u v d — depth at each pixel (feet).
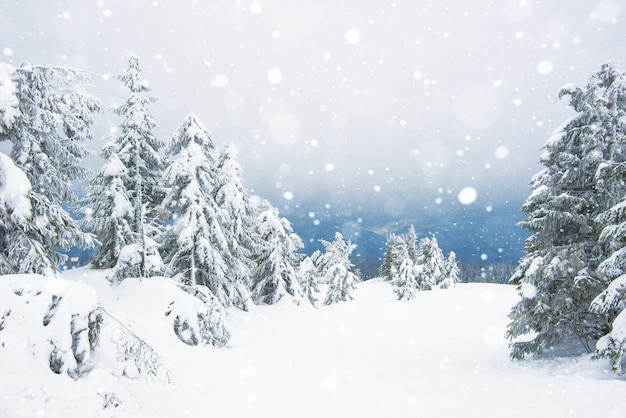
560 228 43.52
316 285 135.44
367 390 30.99
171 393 28.68
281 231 93.40
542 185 44.70
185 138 62.13
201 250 58.03
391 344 59.82
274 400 28.37
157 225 63.05
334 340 62.49
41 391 20.35
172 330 42.34
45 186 37.91
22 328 21.97
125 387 25.55
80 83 37.50
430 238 190.19
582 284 39.14
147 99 65.51
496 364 44.29
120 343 28.40
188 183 59.98
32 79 35.27
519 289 43.86
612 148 40.04
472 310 94.27
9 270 29.17
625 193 37.93
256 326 69.77
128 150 64.08
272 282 90.94
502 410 24.20
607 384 28.14
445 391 30.40
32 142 36.45
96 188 61.57
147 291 46.16
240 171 80.23
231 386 32.35
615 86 40.52
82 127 43.47
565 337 44.37
